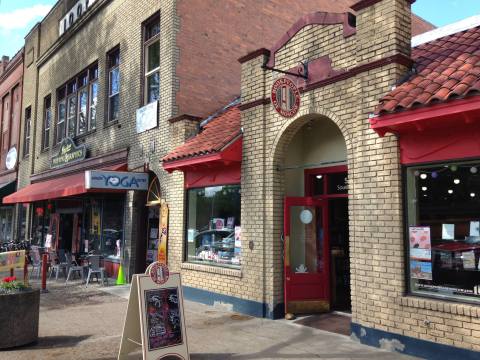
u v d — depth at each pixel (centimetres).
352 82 682
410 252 595
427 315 556
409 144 598
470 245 543
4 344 631
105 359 592
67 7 1781
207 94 1168
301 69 766
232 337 685
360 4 671
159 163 1122
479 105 478
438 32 794
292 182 889
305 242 845
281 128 804
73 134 1673
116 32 1382
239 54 1259
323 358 576
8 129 2456
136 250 1215
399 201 599
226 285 886
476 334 510
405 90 573
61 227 1742
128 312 575
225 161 866
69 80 1723
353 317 649
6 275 1425
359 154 656
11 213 2369
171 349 559
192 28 1155
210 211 969
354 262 650
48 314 859
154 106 1149
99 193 1358
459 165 560
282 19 1398
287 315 791
